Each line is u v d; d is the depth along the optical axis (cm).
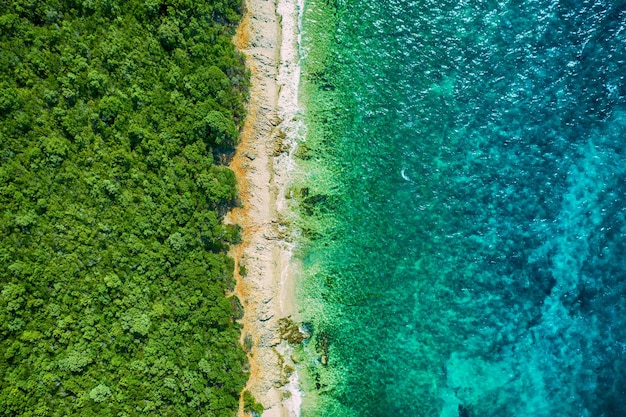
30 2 4238
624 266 5341
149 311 4575
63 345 4166
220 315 4875
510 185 5450
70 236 4269
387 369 5216
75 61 4422
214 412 4722
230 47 5381
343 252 5344
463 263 5362
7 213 4034
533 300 5331
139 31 4838
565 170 5459
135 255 4581
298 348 5194
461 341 5281
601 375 5262
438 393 5212
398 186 5438
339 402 5144
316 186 5434
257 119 5459
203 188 4997
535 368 5269
